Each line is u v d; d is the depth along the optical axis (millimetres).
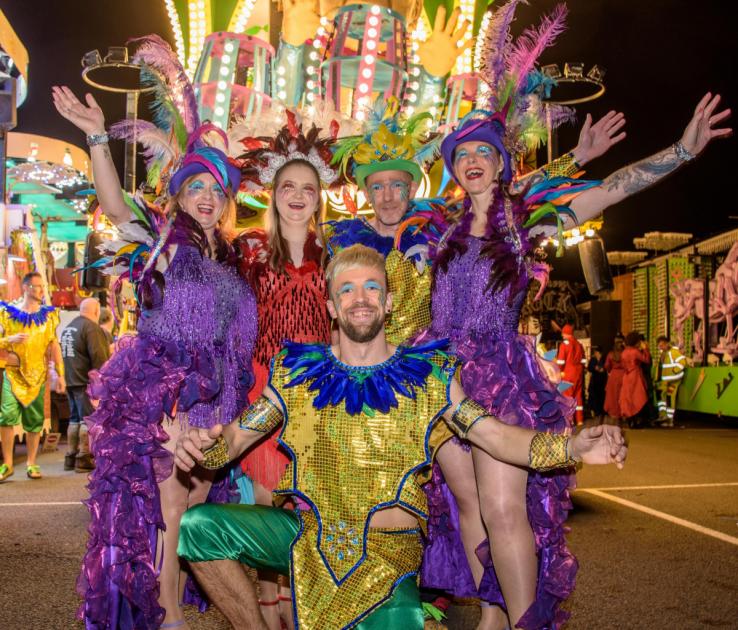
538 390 3066
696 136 3303
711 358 17453
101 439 2963
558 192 3318
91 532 2936
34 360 7617
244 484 3510
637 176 3371
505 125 3338
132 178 7449
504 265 3172
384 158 3764
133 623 2896
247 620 2613
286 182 3557
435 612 3436
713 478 7703
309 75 6320
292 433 2547
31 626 3326
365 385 2537
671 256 20094
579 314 25578
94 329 8180
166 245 3180
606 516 5742
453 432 2689
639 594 3840
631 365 14531
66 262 16922
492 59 3451
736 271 16453
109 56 6211
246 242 3617
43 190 13750
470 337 3215
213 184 3332
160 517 2986
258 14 7613
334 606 2391
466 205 3455
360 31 5922
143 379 3020
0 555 4547
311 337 3502
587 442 2320
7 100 7535
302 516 2564
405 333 3629
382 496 2473
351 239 3750
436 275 3365
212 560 2578
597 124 3490
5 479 7539
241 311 3324
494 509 2949
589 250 8242
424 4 7289
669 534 5160
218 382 3150
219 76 5848
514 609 2912
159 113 3436
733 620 3451
